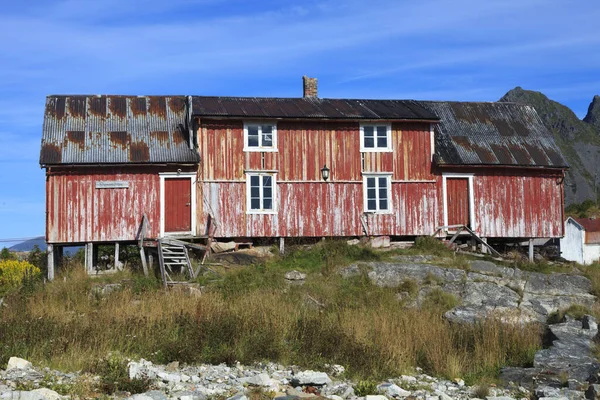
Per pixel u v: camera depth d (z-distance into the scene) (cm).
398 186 3203
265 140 3109
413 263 2886
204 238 2947
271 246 3062
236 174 3059
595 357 1989
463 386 1752
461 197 3281
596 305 2688
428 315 2331
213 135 3055
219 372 1658
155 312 2088
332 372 1756
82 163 2909
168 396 1397
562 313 2553
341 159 3159
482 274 2869
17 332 1825
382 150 3197
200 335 1883
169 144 3053
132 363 1581
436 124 3325
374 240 3142
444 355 1941
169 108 3259
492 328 2133
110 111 3181
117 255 2952
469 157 3256
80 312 2277
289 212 3091
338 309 2392
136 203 2972
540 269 3031
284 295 2512
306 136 3139
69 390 1391
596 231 4834
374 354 1873
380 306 2450
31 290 2623
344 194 3148
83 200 2941
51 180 2931
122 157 2953
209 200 3023
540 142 3472
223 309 2134
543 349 2077
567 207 7881
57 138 2995
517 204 3341
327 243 3000
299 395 1476
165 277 2670
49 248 2917
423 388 1669
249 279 2672
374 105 3350
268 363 1803
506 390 1738
